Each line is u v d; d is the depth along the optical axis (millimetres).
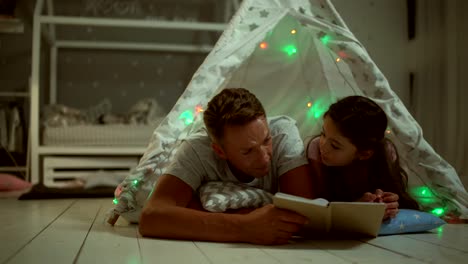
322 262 929
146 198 1444
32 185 3076
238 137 1121
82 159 3389
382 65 3008
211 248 1067
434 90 2609
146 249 1060
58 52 3982
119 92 4070
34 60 3230
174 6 4109
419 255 1008
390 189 1405
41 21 3238
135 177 1416
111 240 1188
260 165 1153
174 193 1245
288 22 1771
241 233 1122
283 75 1882
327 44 1634
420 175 1599
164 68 4133
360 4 3031
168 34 4133
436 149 2564
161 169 1443
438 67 2594
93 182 3031
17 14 3916
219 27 3504
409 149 1582
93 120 3830
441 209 1604
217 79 1515
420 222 1319
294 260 946
